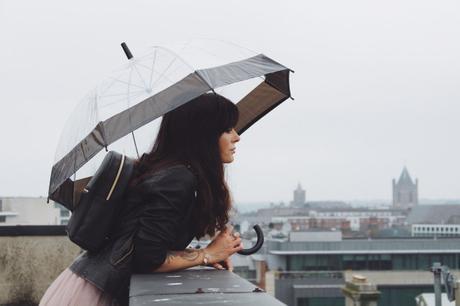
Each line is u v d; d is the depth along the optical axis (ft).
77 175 11.50
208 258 9.52
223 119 9.68
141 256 8.96
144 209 9.00
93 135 10.21
